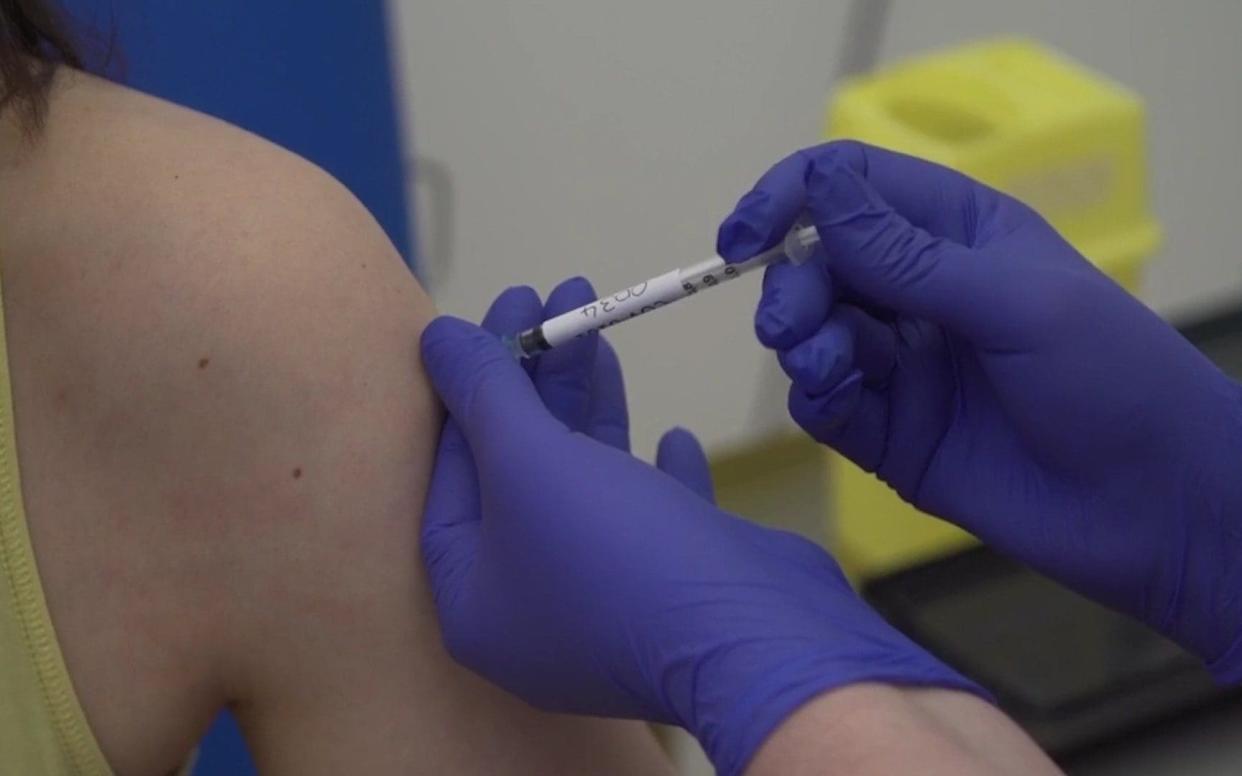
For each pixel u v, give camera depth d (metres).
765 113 1.58
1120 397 0.76
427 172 1.47
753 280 1.69
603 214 1.57
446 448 0.73
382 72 1.05
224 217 0.71
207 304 0.70
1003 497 0.80
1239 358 1.80
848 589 0.70
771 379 1.78
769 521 1.83
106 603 0.70
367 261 0.73
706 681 0.66
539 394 0.76
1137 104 1.39
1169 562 0.78
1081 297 0.76
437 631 0.72
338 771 0.73
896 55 1.62
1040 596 1.50
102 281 0.70
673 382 1.73
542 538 0.69
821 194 0.74
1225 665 0.80
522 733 0.73
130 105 0.73
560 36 1.46
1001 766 0.63
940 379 0.80
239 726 0.74
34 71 0.72
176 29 0.97
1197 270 1.88
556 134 1.51
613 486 0.69
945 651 1.45
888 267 0.75
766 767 0.63
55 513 0.70
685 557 0.67
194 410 0.70
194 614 0.71
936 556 1.55
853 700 0.63
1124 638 1.46
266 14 1.00
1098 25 1.68
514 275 1.57
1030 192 1.36
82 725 0.71
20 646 0.70
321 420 0.71
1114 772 1.41
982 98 1.42
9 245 0.70
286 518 0.71
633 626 0.67
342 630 0.72
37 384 0.70
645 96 1.52
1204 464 0.78
